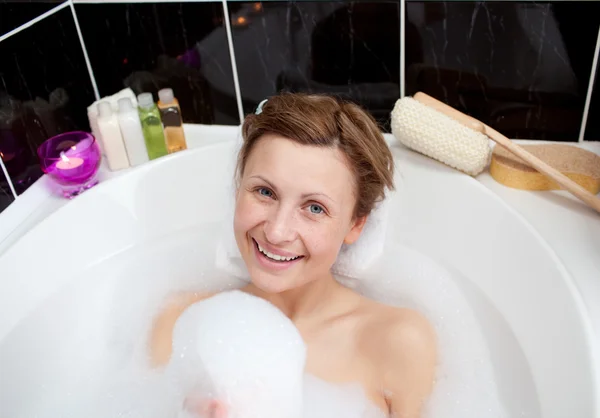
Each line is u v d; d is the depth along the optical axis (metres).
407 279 1.20
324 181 0.85
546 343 0.92
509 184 1.15
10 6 1.18
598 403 0.75
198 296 1.21
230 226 1.17
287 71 1.36
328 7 1.25
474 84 1.27
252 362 0.94
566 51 1.18
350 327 1.06
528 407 0.91
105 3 1.36
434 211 1.19
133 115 1.28
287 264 0.90
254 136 0.90
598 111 1.23
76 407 1.06
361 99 1.35
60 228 1.15
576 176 1.11
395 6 1.22
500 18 1.18
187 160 1.28
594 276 0.96
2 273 1.04
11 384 1.02
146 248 1.29
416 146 1.17
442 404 0.97
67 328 1.13
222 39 1.35
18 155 1.22
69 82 1.39
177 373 0.98
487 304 1.09
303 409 0.98
